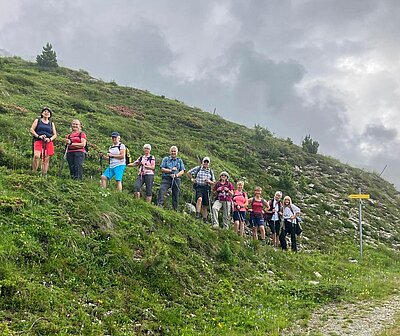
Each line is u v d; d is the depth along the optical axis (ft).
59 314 25.58
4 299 24.70
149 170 49.42
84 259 31.65
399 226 94.68
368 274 55.93
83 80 130.93
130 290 31.53
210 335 29.27
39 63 135.74
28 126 61.05
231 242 49.19
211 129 114.83
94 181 49.08
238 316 33.53
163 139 87.86
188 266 38.88
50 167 49.26
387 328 31.12
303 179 99.14
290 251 58.90
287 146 122.93
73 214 35.96
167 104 126.82
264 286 42.34
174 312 31.12
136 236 37.83
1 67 113.50
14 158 46.88
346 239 75.82
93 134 72.79
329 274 53.26
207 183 54.08
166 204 56.18
